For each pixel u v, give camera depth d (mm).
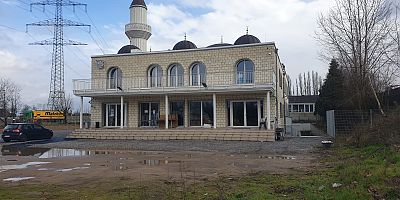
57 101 56281
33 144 21328
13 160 13398
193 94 26047
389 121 13656
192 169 10445
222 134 22359
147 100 27703
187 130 23469
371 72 19969
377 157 9953
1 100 54906
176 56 27469
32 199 6660
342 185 6723
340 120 21797
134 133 24453
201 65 26984
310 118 56656
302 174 9047
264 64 25031
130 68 28719
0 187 7914
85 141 23156
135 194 6891
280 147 17328
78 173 9914
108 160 13148
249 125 24938
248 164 11516
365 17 19391
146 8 43406
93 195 6930
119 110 28766
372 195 5770
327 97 35906
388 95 21828
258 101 24828
